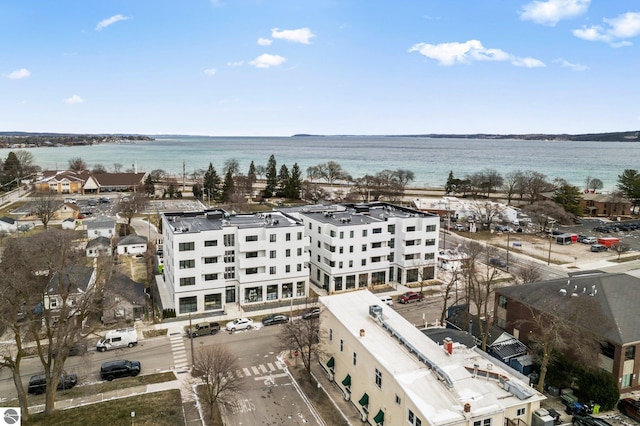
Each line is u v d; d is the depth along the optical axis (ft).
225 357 169.78
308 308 243.19
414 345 156.66
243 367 190.19
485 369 144.05
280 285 270.46
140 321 237.86
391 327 165.89
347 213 338.75
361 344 156.35
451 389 130.52
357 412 159.02
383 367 141.59
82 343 194.59
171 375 181.37
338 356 176.24
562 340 159.74
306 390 172.96
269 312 252.01
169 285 269.03
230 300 264.93
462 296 276.62
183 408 157.58
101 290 189.37
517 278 304.50
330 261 287.89
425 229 306.14
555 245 420.77
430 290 293.64
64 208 494.59
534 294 204.44
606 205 577.84
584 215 580.30
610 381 159.74
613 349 166.71
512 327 211.20
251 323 231.30
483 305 261.85
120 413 152.56
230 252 259.80
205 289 253.24
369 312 182.19
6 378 176.76
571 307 182.50
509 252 389.60
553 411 150.20
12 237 368.27
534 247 410.72
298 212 339.16
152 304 258.16
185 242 245.65
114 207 564.71
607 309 178.29
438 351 153.89
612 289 191.11
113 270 266.98
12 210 528.22
